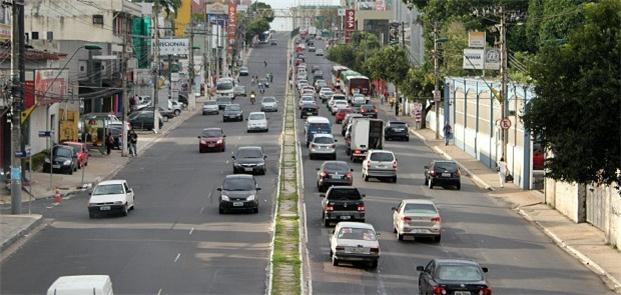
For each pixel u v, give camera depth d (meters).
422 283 34.88
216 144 89.94
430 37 121.38
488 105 83.88
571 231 53.12
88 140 90.00
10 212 56.88
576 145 37.50
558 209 60.28
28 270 41.19
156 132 108.69
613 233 48.53
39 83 76.56
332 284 38.59
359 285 38.50
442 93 113.62
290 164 80.19
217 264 42.28
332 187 53.53
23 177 66.69
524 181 69.62
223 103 143.12
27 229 50.97
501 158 73.69
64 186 69.12
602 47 38.38
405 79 124.12
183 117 131.00
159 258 43.62
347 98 153.00
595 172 38.34
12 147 56.06
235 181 57.88
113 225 53.12
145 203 61.53
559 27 104.50
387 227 52.97
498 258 45.69
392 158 70.94
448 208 60.69
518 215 59.22
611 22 38.91
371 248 41.59
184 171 77.69
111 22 126.19
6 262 43.09
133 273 40.28
